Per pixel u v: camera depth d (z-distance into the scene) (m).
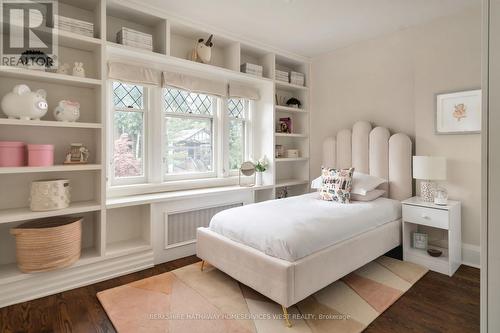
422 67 3.11
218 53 3.72
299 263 1.90
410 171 3.22
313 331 1.80
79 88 2.67
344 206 2.82
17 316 1.99
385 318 1.95
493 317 1.02
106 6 2.67
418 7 2.79
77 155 2.53
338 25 3.23
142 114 3.15
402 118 3.40
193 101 3.60
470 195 2.79
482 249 1.04
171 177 3.40
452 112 2.88
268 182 4.05
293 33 3.46
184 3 2.75
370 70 3.69
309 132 4.47
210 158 3.80
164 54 2.94
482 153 1.04
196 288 2.35
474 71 2.75
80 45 2.55
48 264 2.20
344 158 3.81
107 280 2.54
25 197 2.45
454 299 2.18
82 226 2.72
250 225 2.28
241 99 4.11
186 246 3.16
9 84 2.34
